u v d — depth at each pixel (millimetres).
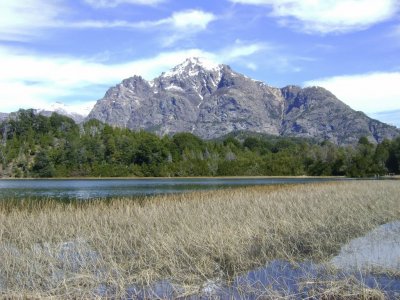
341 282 13469
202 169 153875
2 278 14523
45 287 13859
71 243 19719
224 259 16891
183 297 13008
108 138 164750
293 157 157875
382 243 20219
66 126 189000
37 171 146000
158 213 26125
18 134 179125
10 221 23984
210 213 26203
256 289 13320
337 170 142750
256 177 147500
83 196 54344
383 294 12578
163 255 16922
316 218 24859
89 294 13055
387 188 48125
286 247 19078
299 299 12492
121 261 16422
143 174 154125
